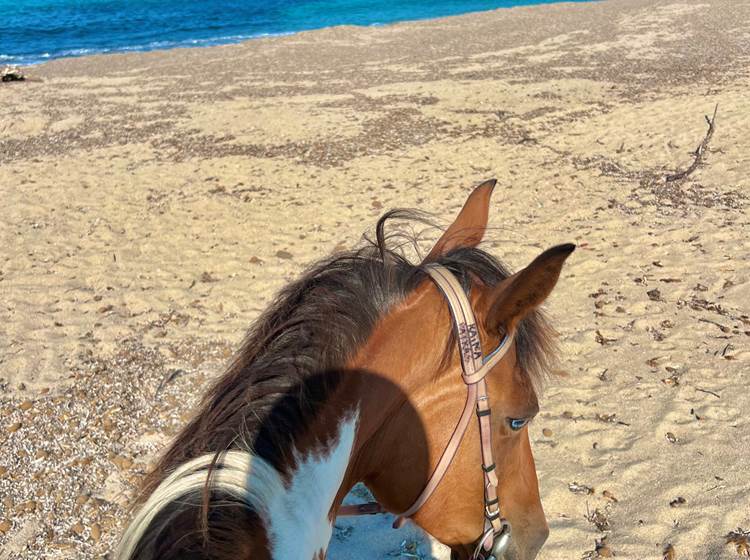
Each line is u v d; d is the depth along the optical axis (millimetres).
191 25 28344
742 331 4852
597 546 3223
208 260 6449
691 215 6797
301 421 1438
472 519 1768
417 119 10773
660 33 17125
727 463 3654
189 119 11445
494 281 1738
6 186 8641
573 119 10320
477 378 1611
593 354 4707
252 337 1604
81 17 30891
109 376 4734
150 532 1257
